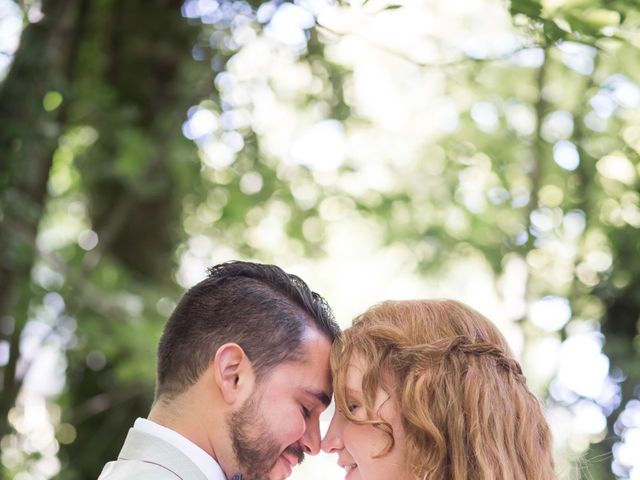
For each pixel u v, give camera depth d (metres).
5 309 5.48
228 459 2.63
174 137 6.44
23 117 4.92
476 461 2.61
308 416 2.73
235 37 6.05
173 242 6.85
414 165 7.62
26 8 4.95
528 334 6.19
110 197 6.81
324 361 2.75
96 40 6.35
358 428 2.71
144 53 6.38
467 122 7.43
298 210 7.43
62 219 7.81
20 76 4.93
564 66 5.82
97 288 6.22
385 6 3.25
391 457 2.67
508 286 6.71
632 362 5.30
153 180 6.61
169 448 2.59
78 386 6.55
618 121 6.17
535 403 2.76
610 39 3.24
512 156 7.22
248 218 7.38
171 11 6.34
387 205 7.32
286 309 2.72
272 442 2.65
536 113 6.74
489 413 2.65
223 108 6.41
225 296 2.70
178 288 6.87
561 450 4.52
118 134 6.32
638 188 5.85
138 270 6.74
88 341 6.17
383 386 2.70
